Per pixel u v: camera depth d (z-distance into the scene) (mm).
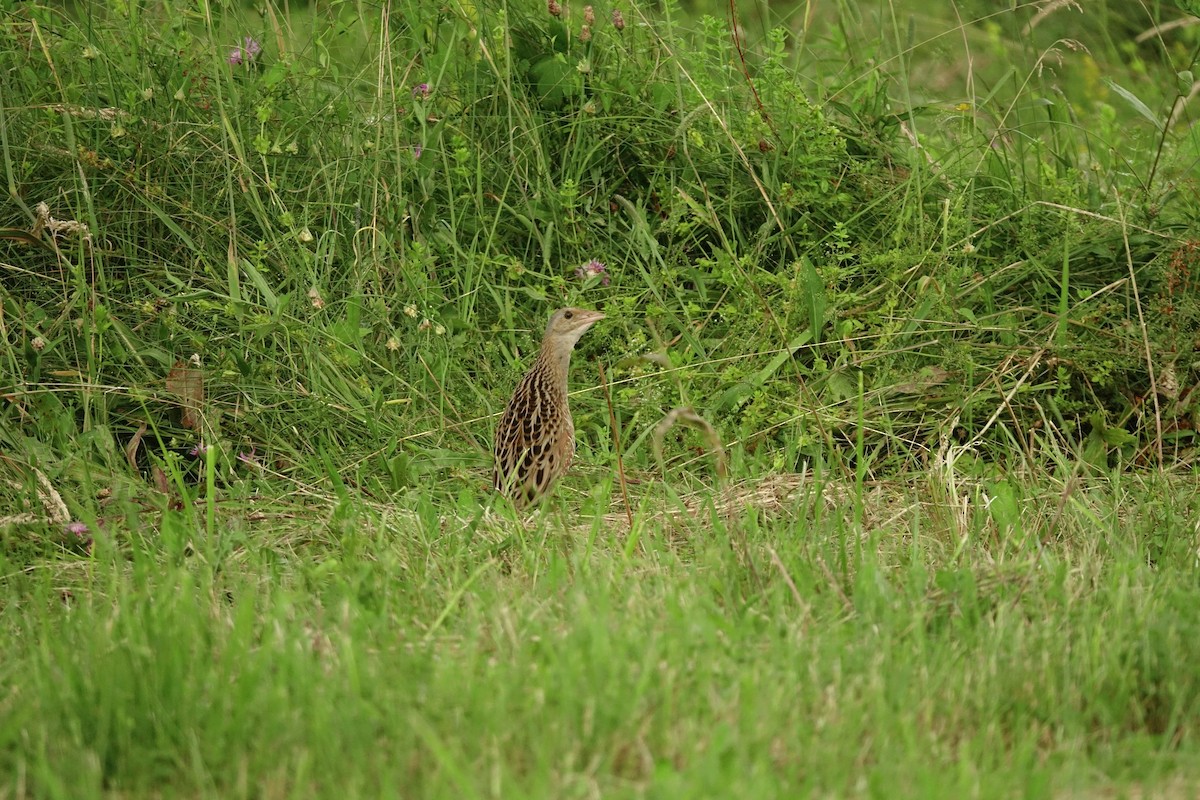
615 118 12359
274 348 10930
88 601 7977
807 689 6727
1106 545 9195
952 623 7664
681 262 12156
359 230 11375
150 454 10031
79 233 10766
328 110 12188
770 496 9758
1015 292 12078
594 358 11531
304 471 10391
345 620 7379
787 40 16719
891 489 10219
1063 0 13633
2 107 10977
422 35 12758
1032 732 6551
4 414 10203
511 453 9984
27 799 6031
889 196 12305
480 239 12062
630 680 6586
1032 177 13664
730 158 12438
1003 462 10836
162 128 11789
